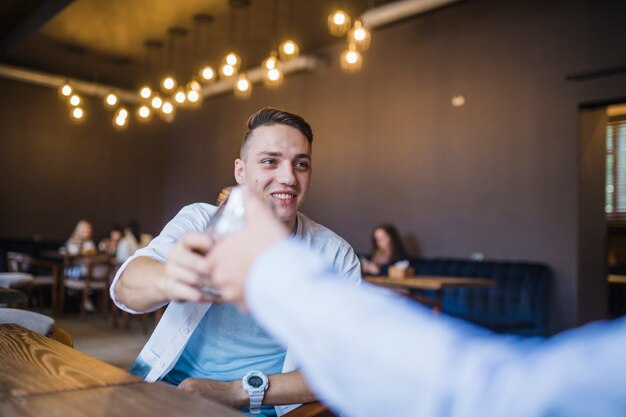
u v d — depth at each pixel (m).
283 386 1.29
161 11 6.59
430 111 6.36
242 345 1.44
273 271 0.32
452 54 6.18
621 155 7.17
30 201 9.06
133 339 5.82
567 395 0.26
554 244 5.26
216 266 0.34
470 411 0.27
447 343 0.29
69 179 9.46
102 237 9.78
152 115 10.37
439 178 6.24
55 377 0.87
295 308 0.31
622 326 0.28
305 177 1.43
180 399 0.74
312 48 7.70
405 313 0.31
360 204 7.05
